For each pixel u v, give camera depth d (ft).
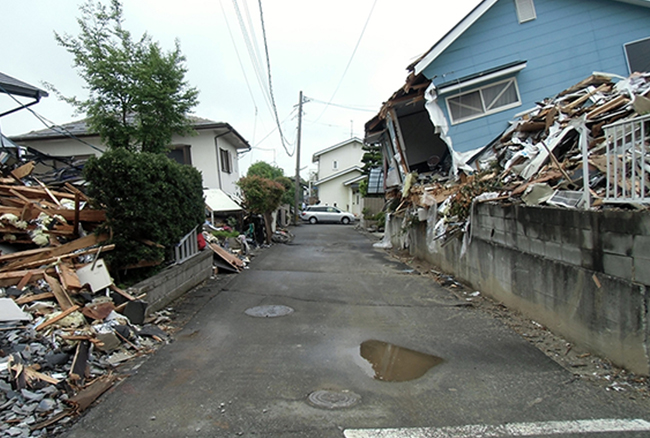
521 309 17.83
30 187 21.11
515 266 18.24
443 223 26.71
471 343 14.97
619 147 13.97
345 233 70.59
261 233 48.85
